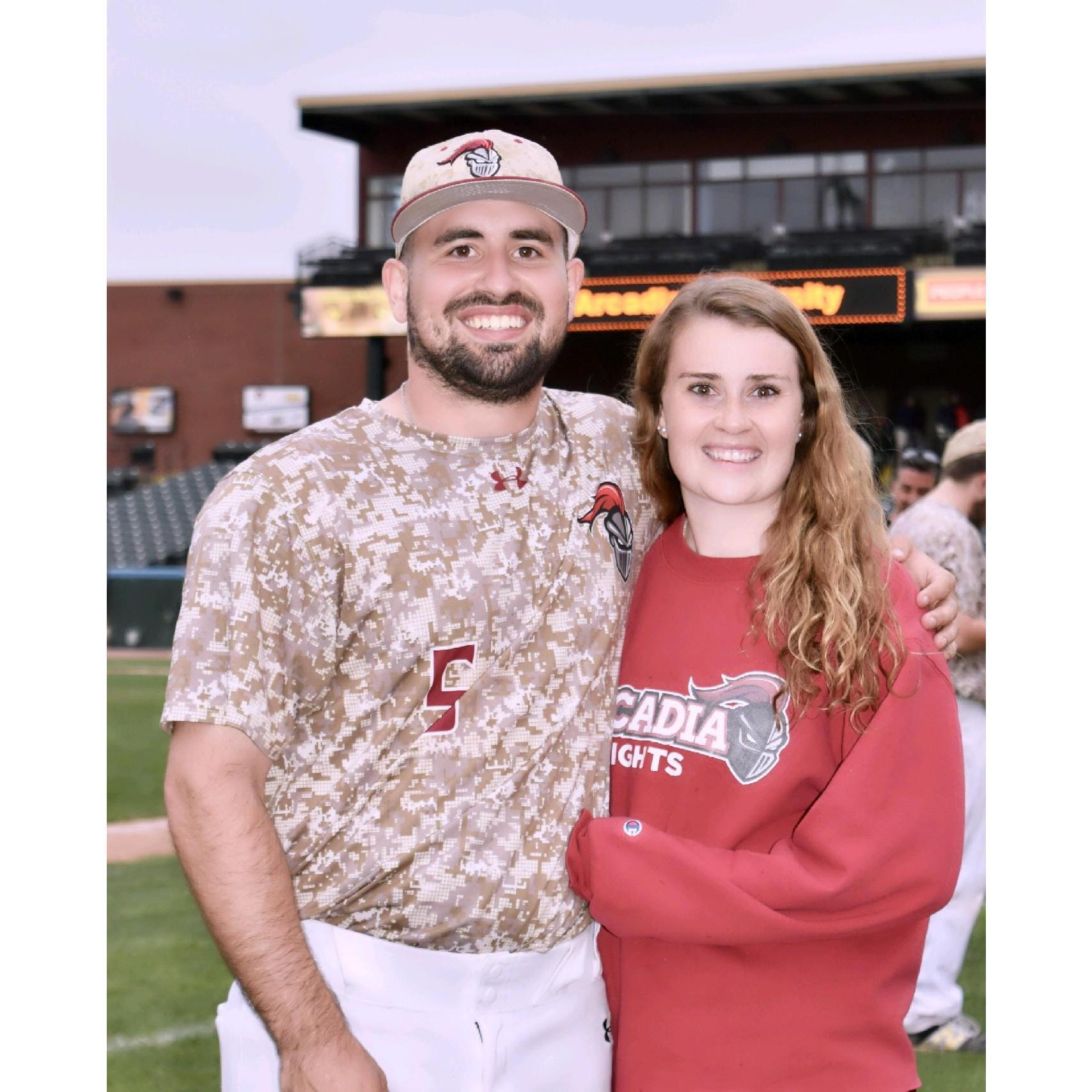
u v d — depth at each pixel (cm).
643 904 182
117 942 488
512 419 197
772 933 180
